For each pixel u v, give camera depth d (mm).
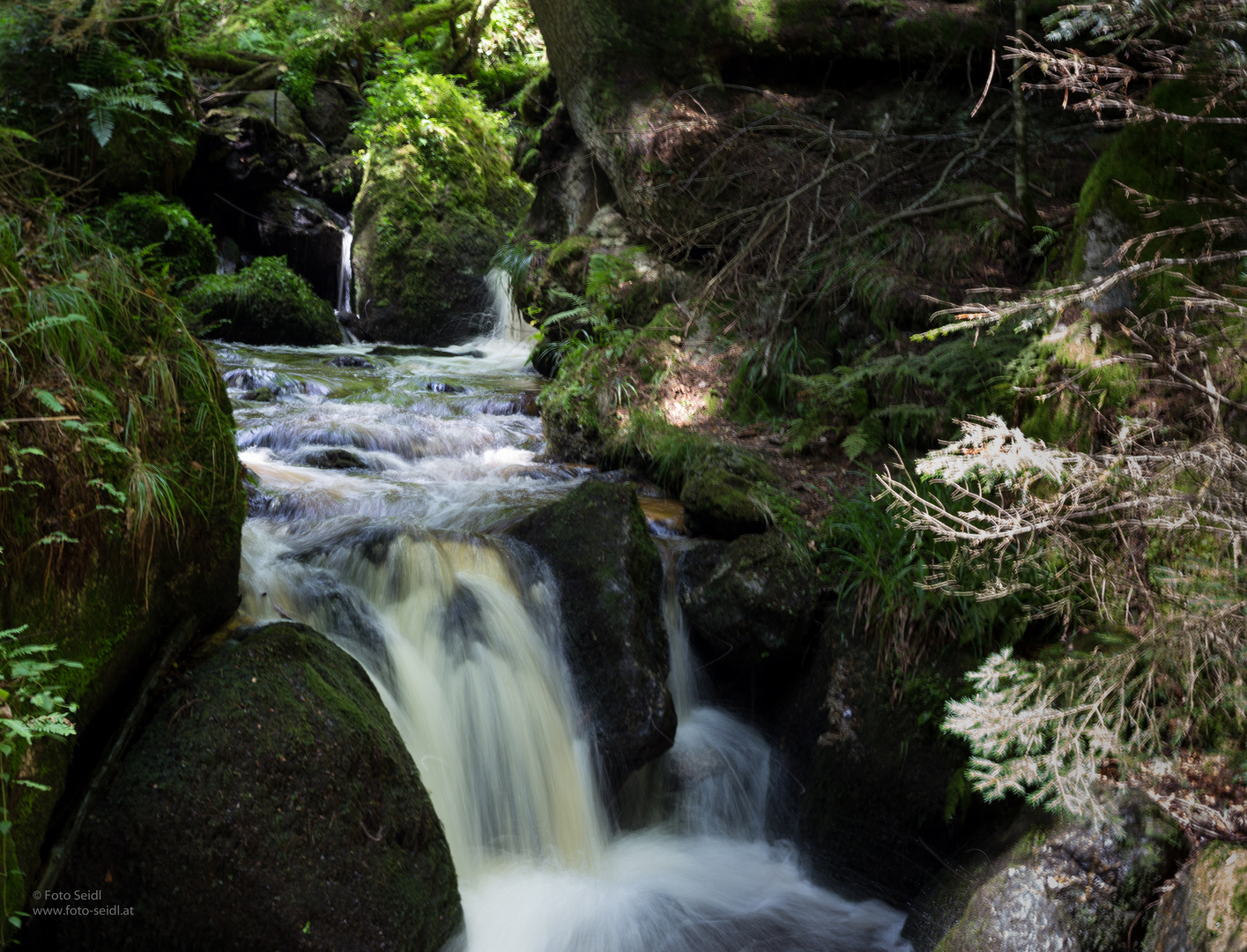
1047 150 6738
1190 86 3699
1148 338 3635
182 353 3293
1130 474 2793
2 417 2451
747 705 4570
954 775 3635
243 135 11305
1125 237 3811
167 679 3021
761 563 4430
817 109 7660
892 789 3750
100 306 3010
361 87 14867
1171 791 3004
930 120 7422
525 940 3461
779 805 4293
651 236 7613
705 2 7625
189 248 9672
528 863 3828
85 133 8617
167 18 9594
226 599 3398
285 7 14547
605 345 6809
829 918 3783
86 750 2805
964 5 7559
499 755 3854
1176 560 3186
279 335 10047
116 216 9031
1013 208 5930
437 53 15250
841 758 3916
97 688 2742
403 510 4797
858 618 4129
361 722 3082
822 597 4355
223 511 3314
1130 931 2898
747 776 4430
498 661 3967
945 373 5000
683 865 4086
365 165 12695
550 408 6344
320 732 2951
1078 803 2723
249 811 2758
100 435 2723
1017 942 2953
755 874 4098
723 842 4301
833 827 3902
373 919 2836
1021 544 3705
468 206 12578
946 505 4188
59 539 2506
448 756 3738
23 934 2615
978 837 3500
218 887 2688
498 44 15945
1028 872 3074
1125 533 3229
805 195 6785
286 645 3141
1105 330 3803
